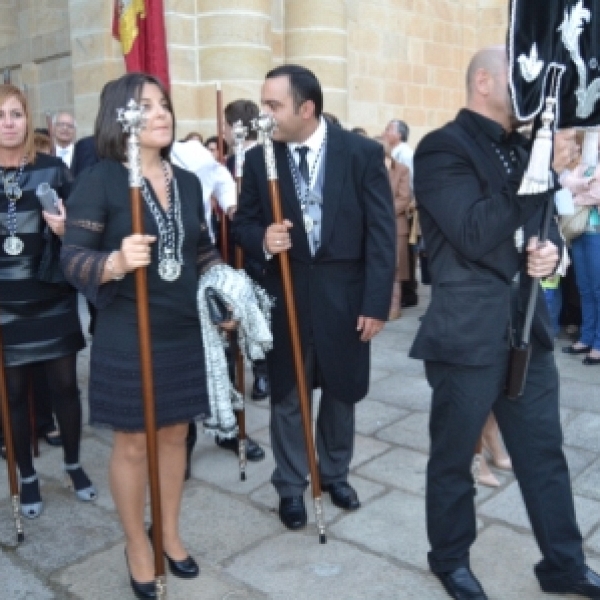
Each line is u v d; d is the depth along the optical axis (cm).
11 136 267
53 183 279
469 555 242
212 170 345
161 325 219
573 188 469
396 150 703
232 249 359
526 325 207
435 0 917
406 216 610
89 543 270
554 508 222
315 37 721
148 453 208
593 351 482
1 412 268
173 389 223
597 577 224
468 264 206
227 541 269
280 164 261
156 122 212
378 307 261
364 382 277
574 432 365
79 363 491
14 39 879
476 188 201
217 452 349
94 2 666
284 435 278
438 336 210
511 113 199
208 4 640
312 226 260
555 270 210
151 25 393
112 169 215
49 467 336
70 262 206
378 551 261
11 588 242
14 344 277
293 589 239
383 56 862
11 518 288
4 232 273
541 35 189
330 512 288
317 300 263
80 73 690
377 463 334
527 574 246
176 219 219
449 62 955
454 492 223
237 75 643
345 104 750
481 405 211
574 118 201
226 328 231
